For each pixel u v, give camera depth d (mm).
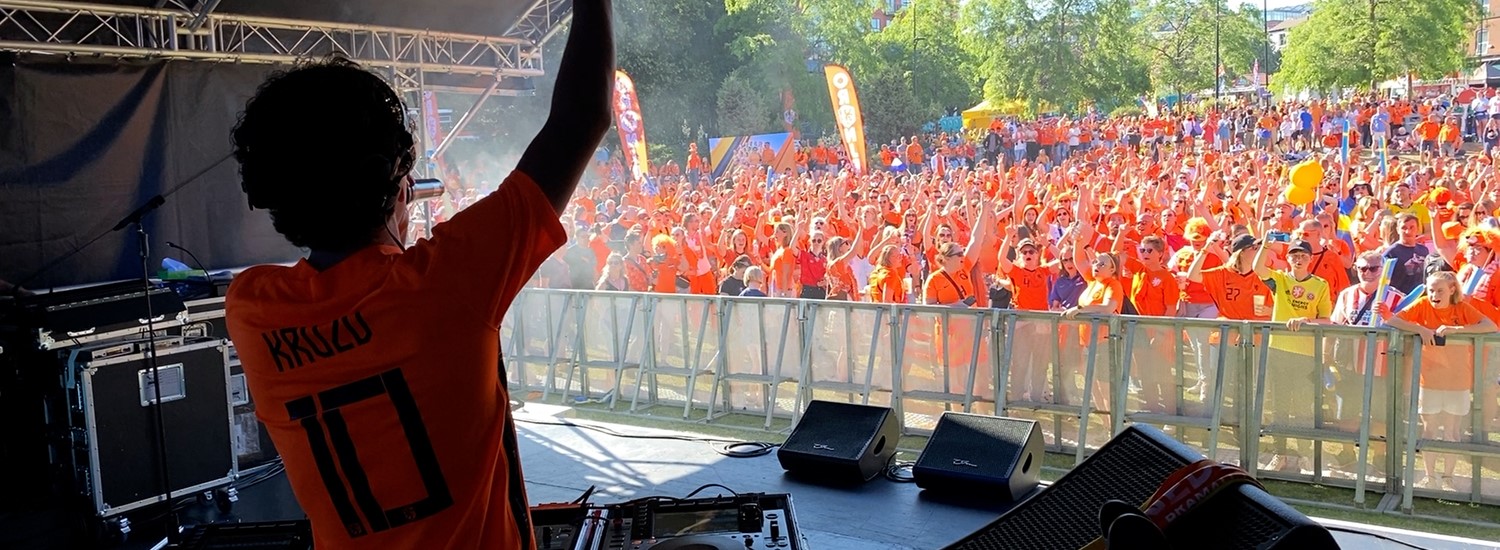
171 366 5816
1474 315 5918
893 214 13219
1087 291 7461
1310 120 26938
